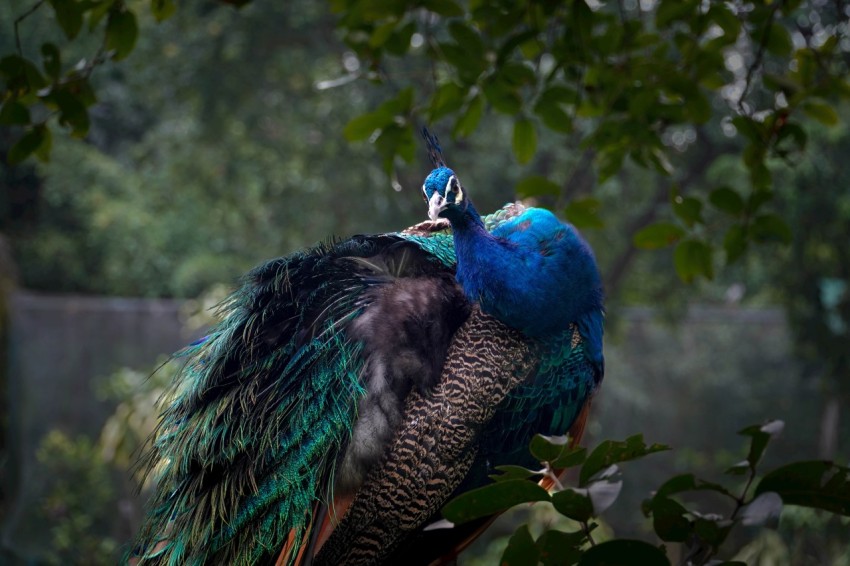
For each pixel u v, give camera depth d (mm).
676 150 16766
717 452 18328
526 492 2541
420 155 15703
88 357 16828
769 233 4906
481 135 15672
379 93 15695
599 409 18109
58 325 16781
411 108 4789
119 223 21625
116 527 14438
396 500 3557
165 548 3535
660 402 18422
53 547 14195
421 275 4043
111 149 23594
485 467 3768
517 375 3807
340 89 16422
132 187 22281
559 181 15742
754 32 4859
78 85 4523
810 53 4953
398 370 3629
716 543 2521
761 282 19641
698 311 18812
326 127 16812
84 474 14641
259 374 3645
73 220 24547
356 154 16500
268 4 15859
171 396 3898
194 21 16328
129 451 13203
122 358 16984
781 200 16422
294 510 3383
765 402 18562
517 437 3822
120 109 22766
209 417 3596
